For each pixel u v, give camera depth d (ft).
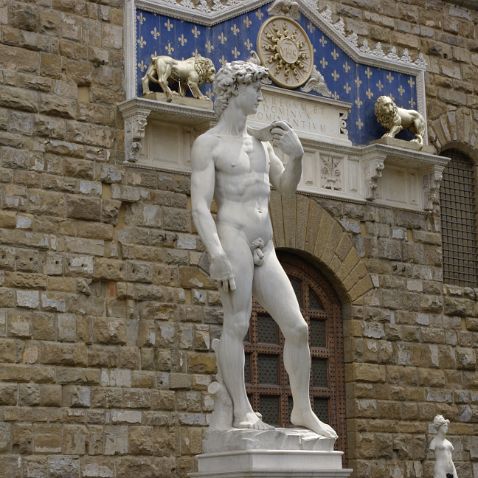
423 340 108.78
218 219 69.21
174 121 95.20
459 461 109.40
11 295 86.07
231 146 69.56
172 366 92.27
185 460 91.66
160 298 92.68
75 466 86.69
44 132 89.56
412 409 106.63
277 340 100.78
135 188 93.09
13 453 84.38
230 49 100.73
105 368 89.20
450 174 116.16
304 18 106.01
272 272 68.80
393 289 107.55
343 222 105.29
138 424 89.97
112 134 92.73
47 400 86.22
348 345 104.27
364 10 111.04
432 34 115.85
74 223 89.76
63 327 87.76
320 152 104.88
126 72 93.91
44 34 90.94
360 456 102.27
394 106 108.27
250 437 65.16
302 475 65.16
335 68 107.65
